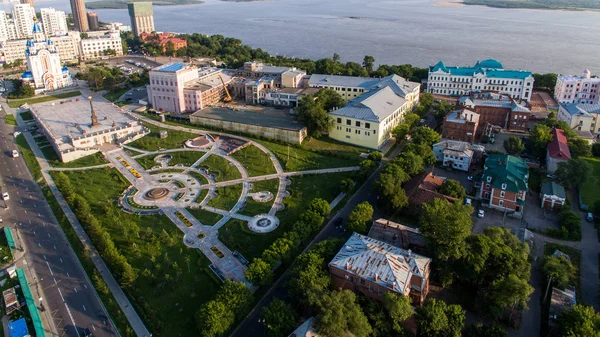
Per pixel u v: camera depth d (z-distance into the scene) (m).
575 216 152.25
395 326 103.69
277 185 186.00
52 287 128.38
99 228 147.25
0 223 160.25
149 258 139.25
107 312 119.38
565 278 120.19
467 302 120.44
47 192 180.62
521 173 171.12
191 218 162.25
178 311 118.38
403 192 159.00
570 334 97.12
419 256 119.94
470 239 122.44
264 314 107.62
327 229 155.12
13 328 111.19
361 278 113.38
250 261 137.75
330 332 96.94
